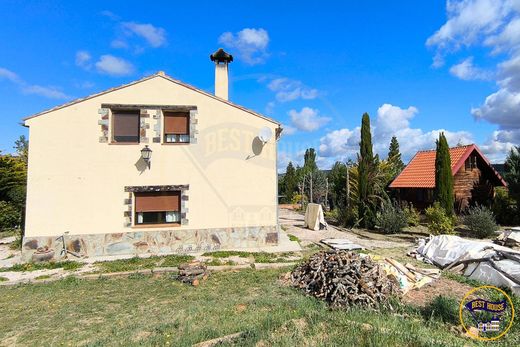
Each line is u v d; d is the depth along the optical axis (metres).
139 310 5.91
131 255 10.30
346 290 5.86
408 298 6.14
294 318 4.86
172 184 10.91
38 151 10.13
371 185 16.42
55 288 7.36
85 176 10.37
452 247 8.59
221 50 12.97
